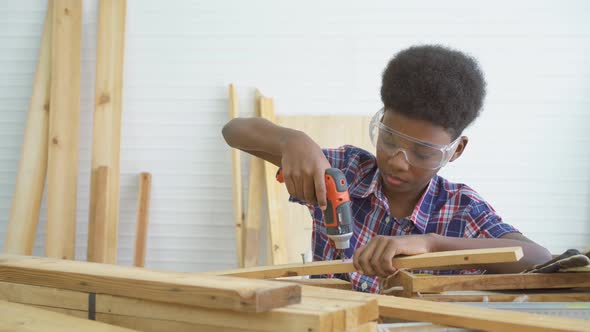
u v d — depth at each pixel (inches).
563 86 131.3
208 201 137.9
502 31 131.5
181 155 137.8
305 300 33.4
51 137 133.0
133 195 138.6
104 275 36.5
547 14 130.5
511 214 133.7
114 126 133.6
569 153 132.0
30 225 132.9
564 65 131.0
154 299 34.0
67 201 133.0
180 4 135.6
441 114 57.9
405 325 39.8
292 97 135.6
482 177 133.9
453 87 57.7
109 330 32.8
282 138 61.6
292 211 133.3
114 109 133.7
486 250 50.6
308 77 135.3
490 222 66.3
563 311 44.4
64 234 132.2
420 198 68.4
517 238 63.0
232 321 31.8
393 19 133.2
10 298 41.3
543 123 132.2
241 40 135.6
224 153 137.2
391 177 62.4
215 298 31.2
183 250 138.6
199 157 137.6
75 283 37.8
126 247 139.1
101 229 130.2
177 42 136.3
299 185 57.8
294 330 30.4
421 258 52.8
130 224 138.8
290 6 134.5
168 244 138.6
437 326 39.8
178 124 137.5
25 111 138.3
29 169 134.3
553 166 132.5
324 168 57.1
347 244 57.6
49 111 134.9
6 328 33.3
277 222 131.5
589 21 129.9
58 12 134.0
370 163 71.7
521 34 131.2
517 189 133.3
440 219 68.4
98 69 133.6
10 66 138.1
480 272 64.6
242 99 136.3
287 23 134.8
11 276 41.3
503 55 131.7
